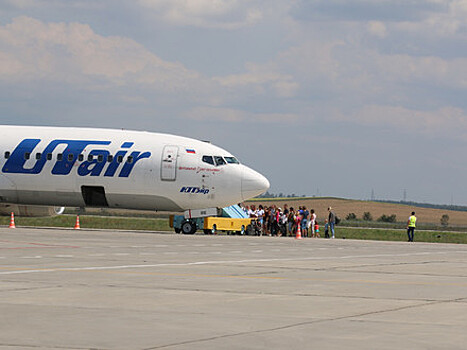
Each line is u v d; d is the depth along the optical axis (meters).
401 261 34.03
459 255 40.72
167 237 53.38
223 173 60.38
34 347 12.23
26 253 32.84
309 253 39.09
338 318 15.60
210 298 18.53
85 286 20.47
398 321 15.31
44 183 61.72
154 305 17.09
